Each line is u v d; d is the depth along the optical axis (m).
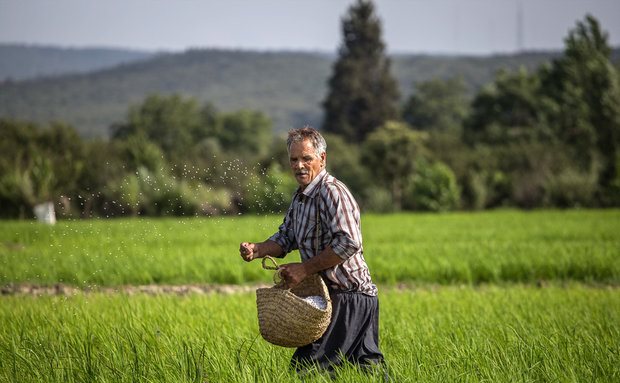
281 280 10.88
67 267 25.44
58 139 78.06
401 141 91.81
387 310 18.45
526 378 10.87
